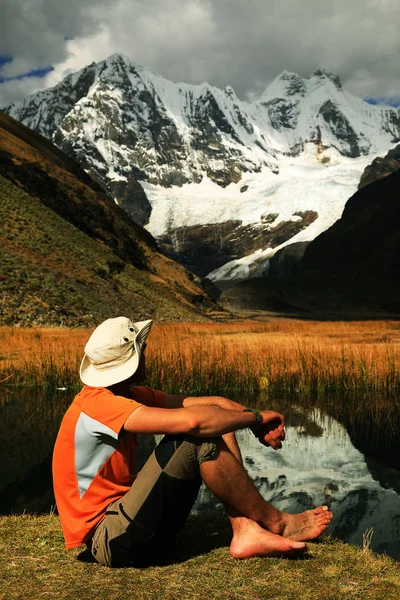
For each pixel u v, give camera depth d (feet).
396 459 21.50
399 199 590.96
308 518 11.66
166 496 9.95
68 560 10.64
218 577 9.88
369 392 40.70
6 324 88.33
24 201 150.61
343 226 633.61
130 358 10.29
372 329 108.06
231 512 10.90
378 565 10.39
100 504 10.32
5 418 30.63
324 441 24.95
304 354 45.27
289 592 9.30
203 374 41.86
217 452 10.20
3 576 9.95
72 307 105.19
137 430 9.82
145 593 9.27
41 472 19.49
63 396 38.42
